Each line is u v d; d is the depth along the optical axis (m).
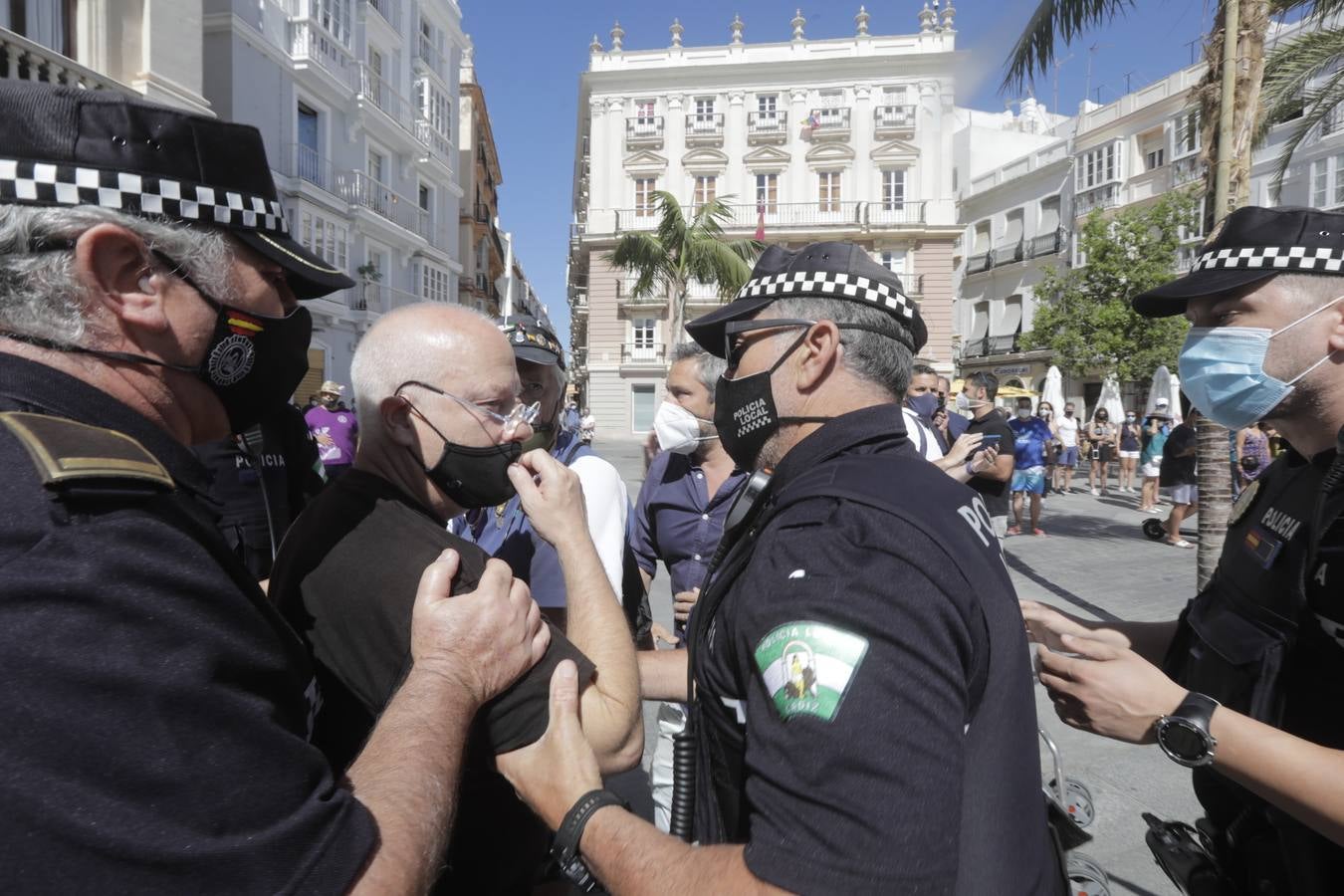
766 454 1.29
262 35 15.45
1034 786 0.94
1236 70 3.99
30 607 0.64
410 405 1.29
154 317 0.85
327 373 18.27
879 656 0.82
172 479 0.83
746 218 29.16
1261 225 1.38
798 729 0.81
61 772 0.62
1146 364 18.75
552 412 2.24
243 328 0.94
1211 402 1.48
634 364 29.95
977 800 0.88
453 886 1.21
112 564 0.68
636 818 0.99
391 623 1.12
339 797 0.79
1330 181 19.47
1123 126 26.20
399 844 0.80
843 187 28.81
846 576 0.88
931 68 28.20
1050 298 21.66
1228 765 1.12
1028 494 9.53
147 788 0.65
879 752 0.77
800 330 1.23
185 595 0.73
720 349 1.45
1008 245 32.38
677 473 2.60
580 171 36.56
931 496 1.01
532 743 1.09
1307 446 1.37
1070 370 20.80
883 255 28.98
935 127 28.23
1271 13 5.75
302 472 2.50
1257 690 1.26
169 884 0.64
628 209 29.73
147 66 8.41
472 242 32.78
